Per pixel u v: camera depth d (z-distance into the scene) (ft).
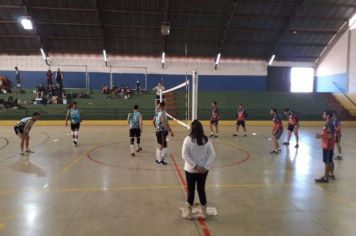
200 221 14.87
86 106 67.72
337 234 13.70
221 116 67.26
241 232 13.76
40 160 28.37
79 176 22.88
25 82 78.84
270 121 64.64
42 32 72.13
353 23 74.59
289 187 20.67
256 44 79.51
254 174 24.09
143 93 77.61
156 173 24.00
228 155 31.86
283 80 87.97
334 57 81.15
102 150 33.76
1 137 43.04
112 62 80.94
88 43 75.97
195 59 82.94
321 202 17.75
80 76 80.69
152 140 41.52
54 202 17.24
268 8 69.05
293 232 13.83
